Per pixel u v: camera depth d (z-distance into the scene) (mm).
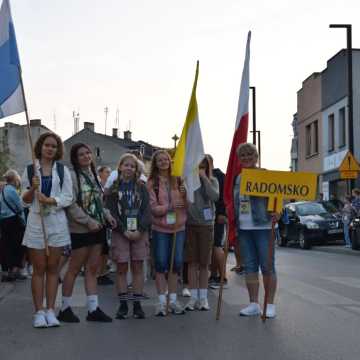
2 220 12773
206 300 9148
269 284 8453
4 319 8555
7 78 8180
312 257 19859
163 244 8664
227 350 6637
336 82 35938
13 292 11297
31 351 6652
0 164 55312
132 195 8336
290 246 28188
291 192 8195
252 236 8555
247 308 8656
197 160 8711
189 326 7895
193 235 9016
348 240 24031
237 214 8570
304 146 42406
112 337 7289
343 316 8586
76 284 12289
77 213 7988
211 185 8961
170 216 8633
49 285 7980
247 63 8914
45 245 7742
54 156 7914
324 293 10812
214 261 11695
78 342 7043
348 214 23828
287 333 7453
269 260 8258
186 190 8641
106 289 11586
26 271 13680
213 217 9133
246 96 8859
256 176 8227
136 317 8430
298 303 9711
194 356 6398
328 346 6797
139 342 7031
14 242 12836
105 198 8406
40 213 7754
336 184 36469
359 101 34156
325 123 37875
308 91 41250
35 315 7977
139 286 8500
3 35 8203
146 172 11289
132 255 8438
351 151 24812
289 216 26906
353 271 14820
